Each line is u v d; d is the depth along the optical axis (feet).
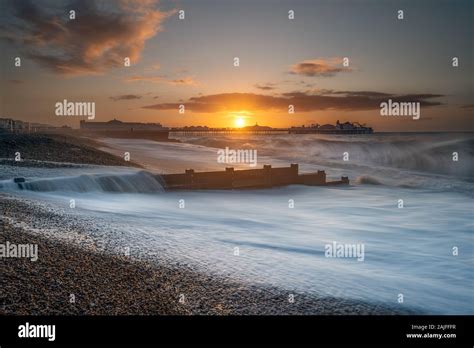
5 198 54.90
